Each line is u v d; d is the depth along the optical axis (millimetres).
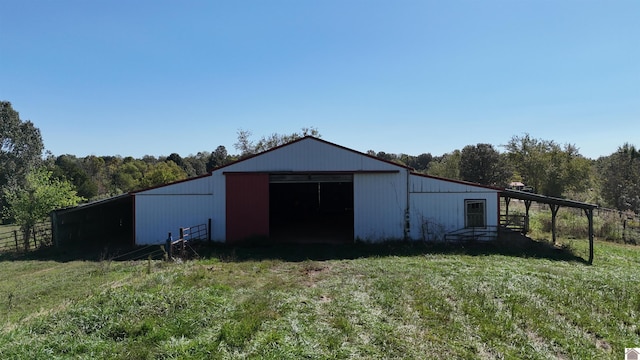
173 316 6062
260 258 12227
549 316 6656
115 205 22109
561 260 12484
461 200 15508
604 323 6539
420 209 15688
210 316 6203
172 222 15977
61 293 8734
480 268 10438
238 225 15781
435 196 15641
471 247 14320
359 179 15797
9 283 9844
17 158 40219
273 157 15914
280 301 7180
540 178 33719
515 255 12922
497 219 15297
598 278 9406
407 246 14570
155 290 7449
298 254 13023
